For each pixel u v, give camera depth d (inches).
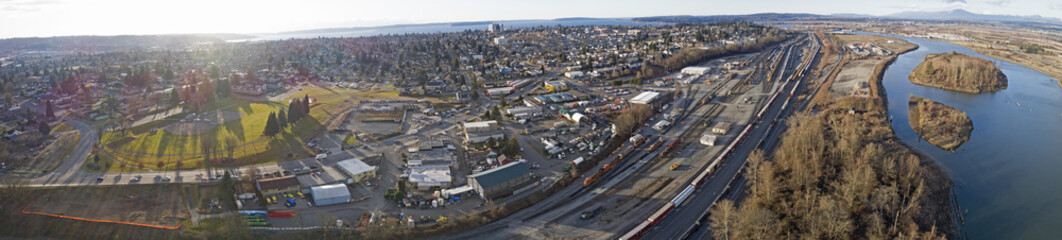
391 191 5123.0
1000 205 4990.2
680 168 5812.0
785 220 4266.7
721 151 6392.7
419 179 5285.4
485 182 5019.7
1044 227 4534.9
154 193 5049.2
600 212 4709.6
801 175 4884.4
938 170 5743.1
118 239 4153.5
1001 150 6648.6
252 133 7293.3
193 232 4222.4
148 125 7829.7
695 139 6968.5
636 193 5137.8
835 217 4003.4
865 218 4195.4
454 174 5684.1
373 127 7706.7
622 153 6363.2
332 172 5620.1
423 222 4458.7
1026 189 5359.3
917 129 7554.1
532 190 5206.7
